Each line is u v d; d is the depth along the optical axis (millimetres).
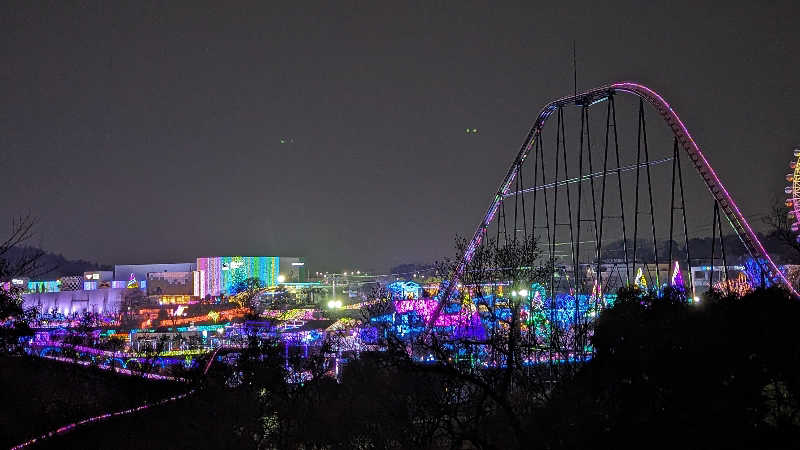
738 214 62750
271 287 186625
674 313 28062
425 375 39375
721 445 22547
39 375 63031
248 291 172000
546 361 40375
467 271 49875
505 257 46781
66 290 196500
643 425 24953
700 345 25406
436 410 37406
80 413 54188
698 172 65438
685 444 23297
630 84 68812
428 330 47969
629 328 28141
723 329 25859
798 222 56875
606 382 28016
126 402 60562
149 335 125500
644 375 26672
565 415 28812
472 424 35719
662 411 25281
